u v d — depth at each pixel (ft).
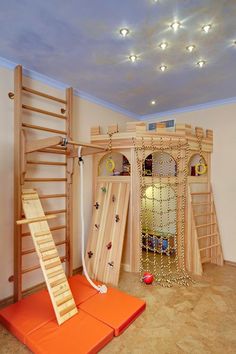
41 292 7.82
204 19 5.53
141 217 9.97
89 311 6.67
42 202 8.71
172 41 6.43
